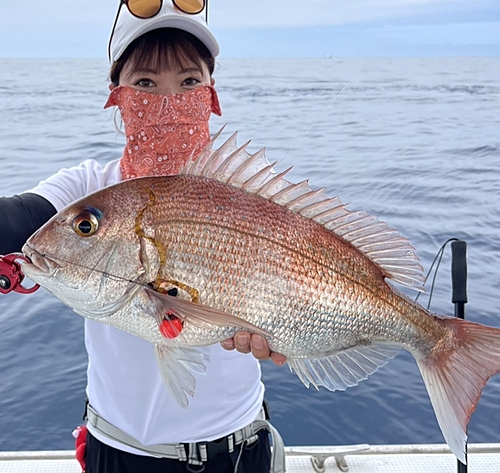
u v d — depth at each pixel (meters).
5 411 1.42
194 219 0.60
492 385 1.52
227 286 0.60
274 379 1.57
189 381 0.61
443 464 1.02
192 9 0.71
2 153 4.39
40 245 0.59
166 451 0.72
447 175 3.84
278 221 0.62
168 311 0.58
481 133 5.95
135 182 0.61
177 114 0.71
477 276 2.09
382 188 3.45
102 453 0.73
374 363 0.67
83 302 0.60
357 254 0.65
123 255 0.59
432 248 2.37
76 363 1.60
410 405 1.45
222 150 0.62
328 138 5.47
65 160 4.11
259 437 0.77
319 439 1.35
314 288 0.62
